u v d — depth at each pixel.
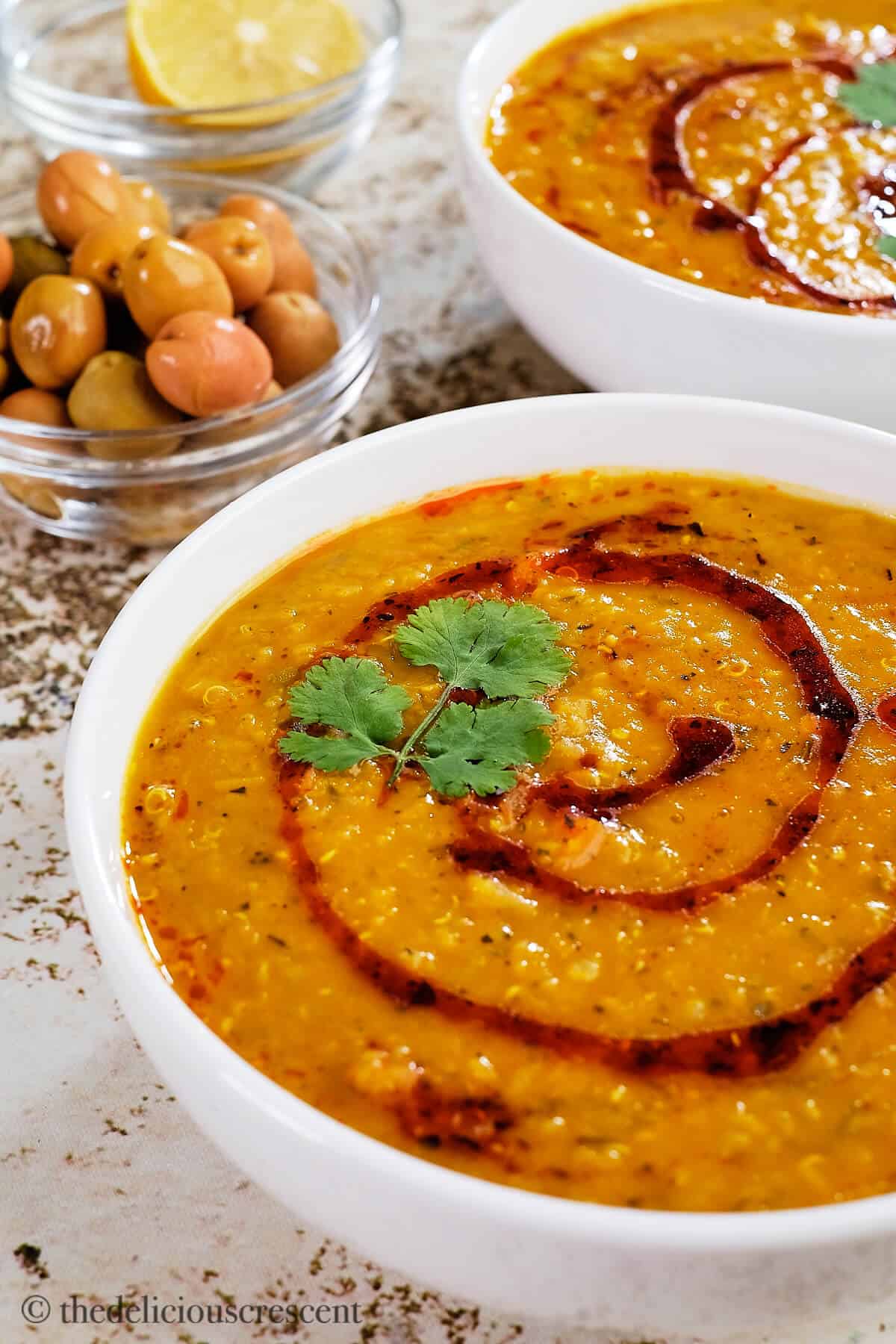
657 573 0.42
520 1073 0.36
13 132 0.59
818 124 0.52
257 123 0.54
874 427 0.46
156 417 0.47
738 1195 0.35
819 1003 0.36
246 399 0.46
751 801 0.39
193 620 0.41
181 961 0.37
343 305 0.51
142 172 0.53
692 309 0.45
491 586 0.42
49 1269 0.38
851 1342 0.37
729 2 0.56
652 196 0.50
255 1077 0.34
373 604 0.41
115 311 0.48
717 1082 0.36
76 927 0.42
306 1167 0.34
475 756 0.39
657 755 0.39
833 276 0.48
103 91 0.59
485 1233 0.33
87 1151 0.39
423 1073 0.36
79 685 0.45
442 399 0.51
